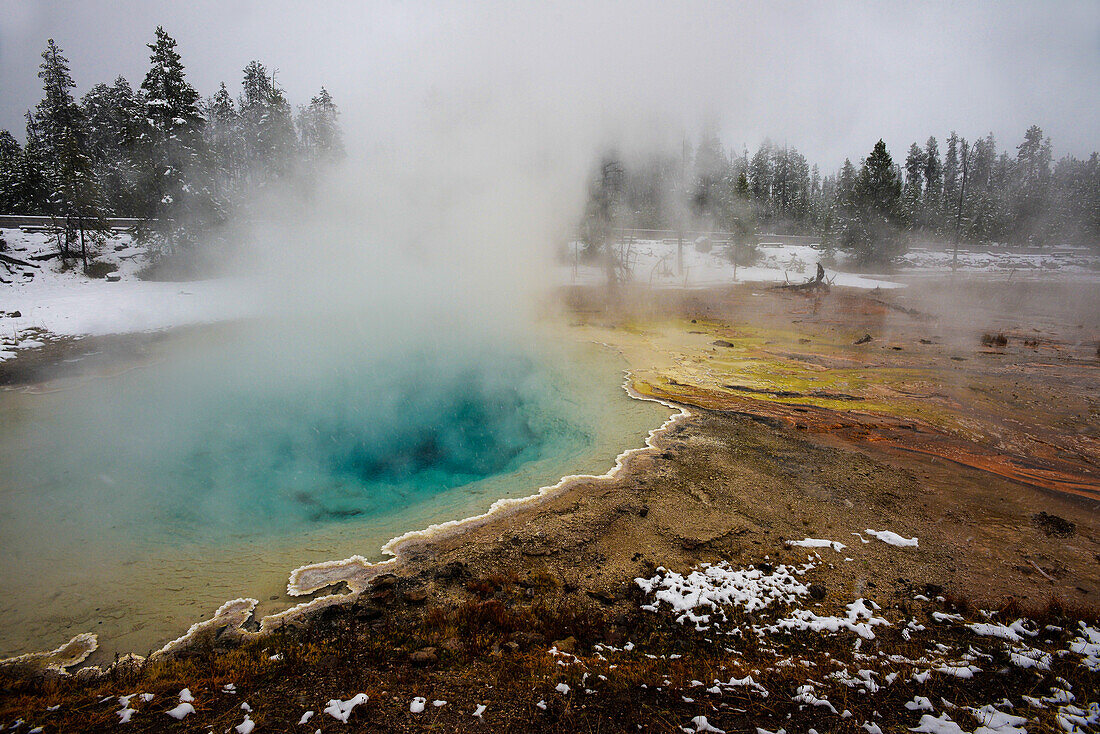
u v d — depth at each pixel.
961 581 3.93
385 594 3.80
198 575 4.16
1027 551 4.32
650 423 7.38
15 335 12.55
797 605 3.68
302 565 4.28
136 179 19.36
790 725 2.49
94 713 2.60
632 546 4.46
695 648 3.24
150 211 19.64
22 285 16.89
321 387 9.21
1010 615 3.51
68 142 20.09
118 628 3.54
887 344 12.18
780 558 4.25
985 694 2.76
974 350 11.46
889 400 8.19
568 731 2.44
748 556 4.30
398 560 4.31
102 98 29.19
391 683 2.82
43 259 19.20
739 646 3.26
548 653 3.12
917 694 2.76
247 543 4.69
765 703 2.65
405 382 9.39
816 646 3.26
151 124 18.83
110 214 24.30
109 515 5.21
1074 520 4.79
